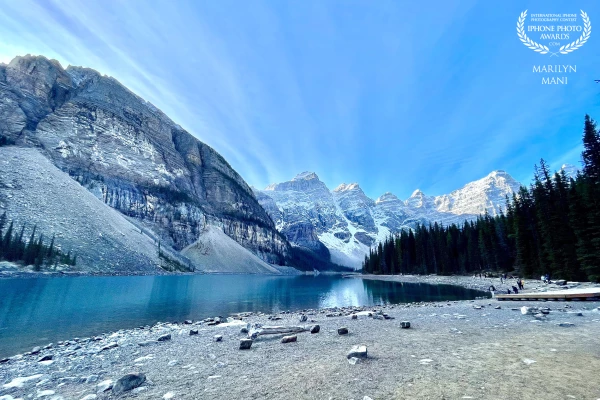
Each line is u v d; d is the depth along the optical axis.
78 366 9.66
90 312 27.14
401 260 131.25
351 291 57.94
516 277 64.75
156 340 13.54
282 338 12.09
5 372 9.48
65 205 111.19
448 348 9.38
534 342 9.79
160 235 181.12
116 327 20.81
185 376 7.58
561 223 48.66
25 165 119.44
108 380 7.14
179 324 21.08
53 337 17.45
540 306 21.33
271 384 6.50
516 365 7.19
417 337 11.47
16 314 24.34
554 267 50.16
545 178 56.03
